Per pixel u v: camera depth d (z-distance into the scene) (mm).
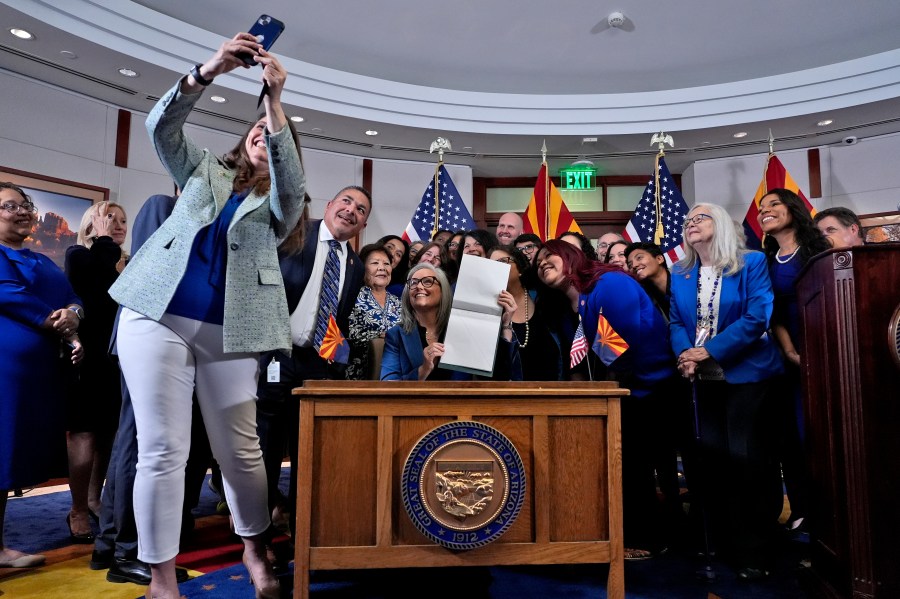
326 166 7637
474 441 1688
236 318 1735
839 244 3078
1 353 2350
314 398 1687
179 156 1804
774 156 6477
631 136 7043
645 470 2658
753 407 2412
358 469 1703
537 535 1704
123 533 2195
